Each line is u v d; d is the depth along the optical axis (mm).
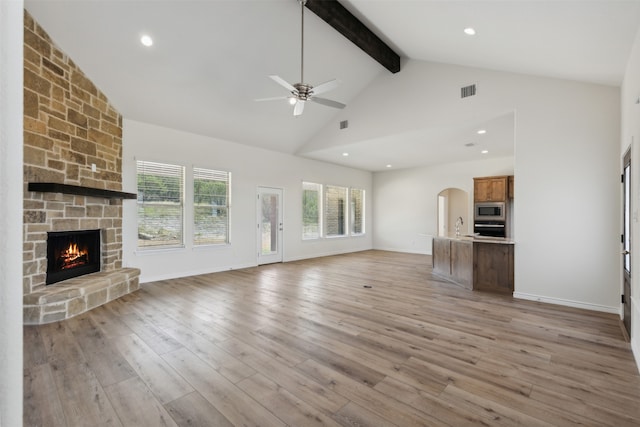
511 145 6539
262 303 4160
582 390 2189
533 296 4293
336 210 9266
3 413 399
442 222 9875
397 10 3787
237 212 6691
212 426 1827
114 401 2045
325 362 2562
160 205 5547
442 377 2348
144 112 5109
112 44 4016
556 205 4109
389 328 3287
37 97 3643
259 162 7117
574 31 2867
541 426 1839
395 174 9945
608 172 3807
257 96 5520
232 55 4621
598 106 3861
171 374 2369
